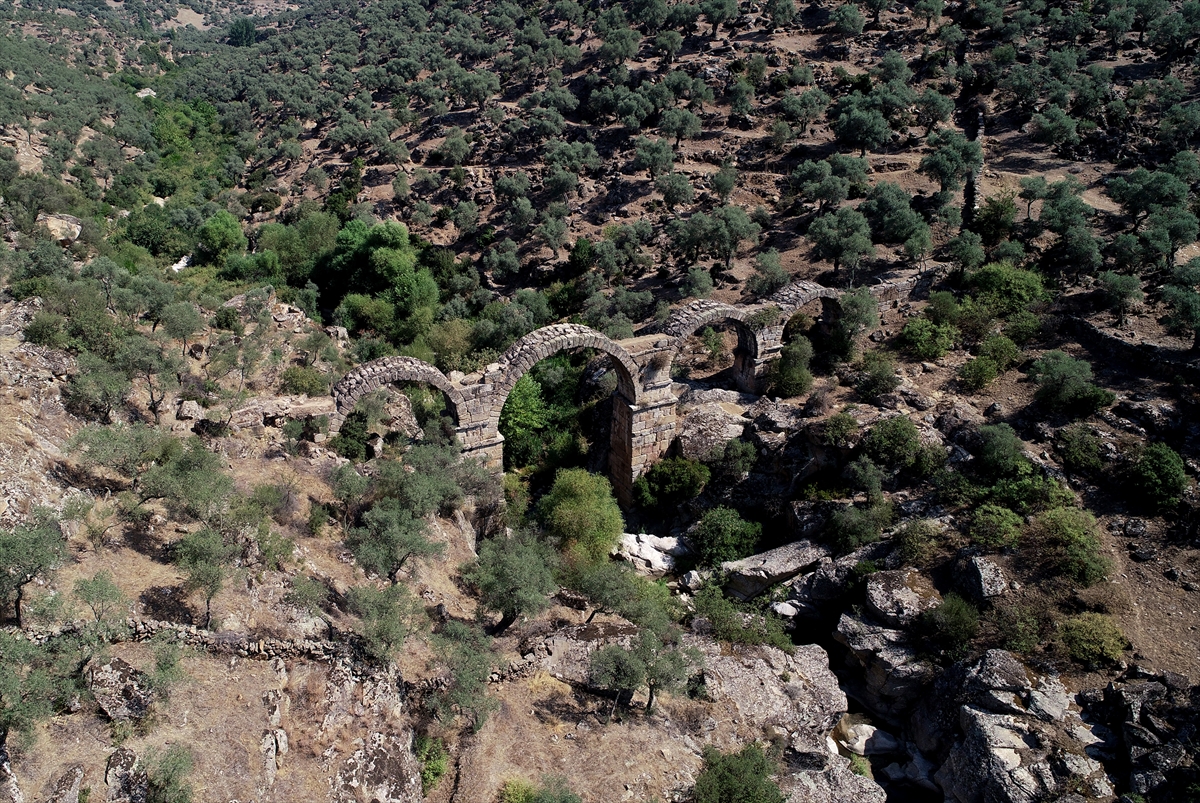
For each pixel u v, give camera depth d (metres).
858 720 36.94
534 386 57.72
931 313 55.03
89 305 43.97
